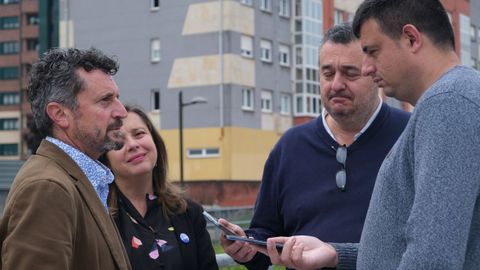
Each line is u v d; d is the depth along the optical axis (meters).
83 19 42.78
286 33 41.47
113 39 41.69
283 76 41.03
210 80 38.38
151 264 3.68
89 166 3.05
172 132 39.53
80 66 3.01
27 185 2.70
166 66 39.91
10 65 71.06
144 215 3.84
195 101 32.97
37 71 3.04
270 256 3.37
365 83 3.83
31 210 2.65
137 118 3.92
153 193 3.95
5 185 17.33
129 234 3.71
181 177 32.25
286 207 4.05
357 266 2.72
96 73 3.02
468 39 41.31
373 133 3.94
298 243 3.30
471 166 2.34
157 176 3.96
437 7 2.63
